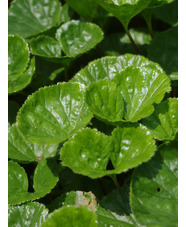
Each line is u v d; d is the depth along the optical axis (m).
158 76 0.50
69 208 0.45
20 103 0.61
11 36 0.58
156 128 0.50
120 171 0.46
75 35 0.59
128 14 0.56
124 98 0.51
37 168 0.52
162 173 0.47
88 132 0.49
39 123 0.50
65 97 0.52
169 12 0.66
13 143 0.54
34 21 0.66
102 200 0.50
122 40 0.65
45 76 0.62
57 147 0.54
